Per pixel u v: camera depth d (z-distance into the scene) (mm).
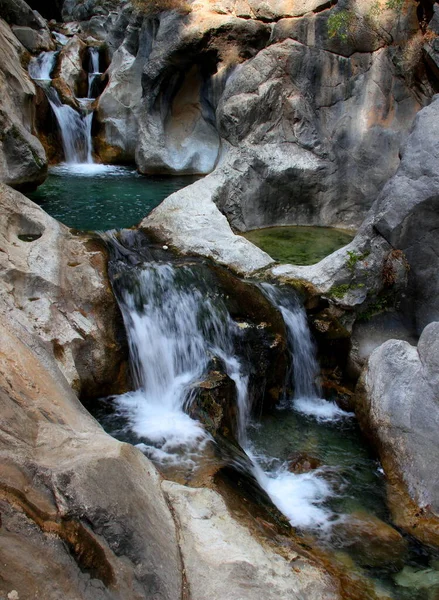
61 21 21094
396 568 4285
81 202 9125
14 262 5547
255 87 8938
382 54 8375
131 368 5941
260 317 6434
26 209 6480
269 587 3381
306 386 6676
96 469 3020
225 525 3758
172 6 10555
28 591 2475
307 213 9227
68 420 3621
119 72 12477
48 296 5602
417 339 6723
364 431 5820
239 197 8672
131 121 12312
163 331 6164
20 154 8422
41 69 13445
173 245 7277
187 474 4539
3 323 4418
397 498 5027
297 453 5656
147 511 3211
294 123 9031
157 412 5609
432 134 6344
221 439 5195
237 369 6094
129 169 11906
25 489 2738
